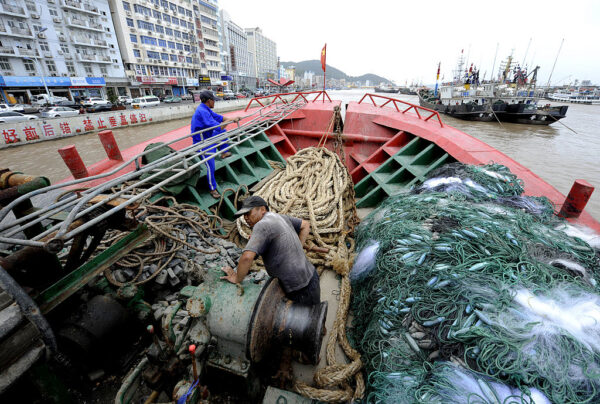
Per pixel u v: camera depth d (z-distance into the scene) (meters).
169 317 2.21
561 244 2.76
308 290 2.51
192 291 2.27
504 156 5.04
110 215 2.41
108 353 2.41
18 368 1.57
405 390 1.98
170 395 2.34
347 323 3.28
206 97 5.08
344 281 3.58
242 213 2.46
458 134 5.84
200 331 2.24
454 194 3.72
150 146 4.64
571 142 19.47
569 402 1.66
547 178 12.05
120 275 2.90
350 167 7.84
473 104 30.17
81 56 42.06
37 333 1.66
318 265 4.05
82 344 2.20
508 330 1.95
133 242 2.69
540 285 2.24
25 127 16.33
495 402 1.71
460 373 1.90
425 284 2.44
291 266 2.40
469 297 2.20
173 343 2.21
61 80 39.78
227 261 3.67
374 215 4.25
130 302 2.69
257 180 5.91
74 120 18.95
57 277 2.42
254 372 2.36
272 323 2.14
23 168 12.41
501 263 2.43
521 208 3.58
